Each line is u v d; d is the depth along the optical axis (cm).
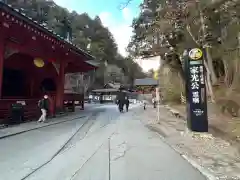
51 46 1324
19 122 1087
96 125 1119
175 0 1057
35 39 1163
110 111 2052
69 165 477
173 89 2372
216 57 1405
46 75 1888
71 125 1096
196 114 809
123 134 864
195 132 796
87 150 611
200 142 703
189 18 1107
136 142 716
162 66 2538
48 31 1140
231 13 912
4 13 870
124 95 2055
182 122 1193
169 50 1706
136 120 1332
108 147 647
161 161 509
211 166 470
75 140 750
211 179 398
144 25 1705
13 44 1120
